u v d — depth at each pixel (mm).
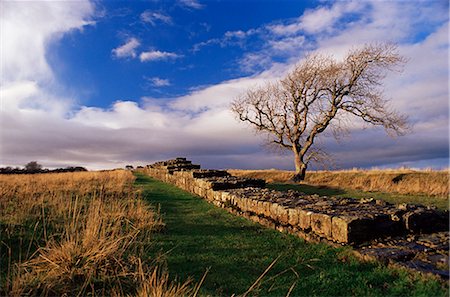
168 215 10508
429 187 15531
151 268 5477
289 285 4977
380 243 5984
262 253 6555
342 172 25594
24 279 4648
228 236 7863
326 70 26469
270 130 29250
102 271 4996
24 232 7262
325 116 27234
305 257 6129
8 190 13570
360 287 4586
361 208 7406
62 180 19391
